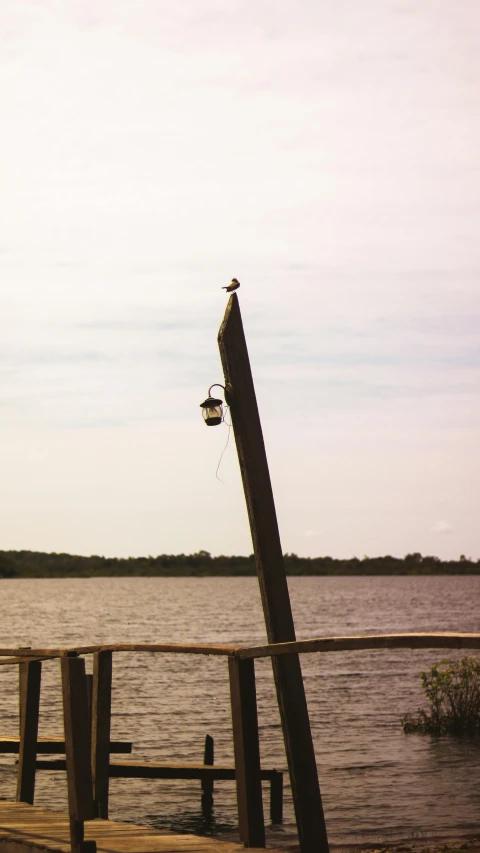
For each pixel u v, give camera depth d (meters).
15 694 31.92
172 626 88.12
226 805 15.97
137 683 37.62
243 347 9.09
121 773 13.30
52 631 77.25
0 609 119.00
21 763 8.61
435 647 4.97
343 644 5.63
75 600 159.12
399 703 30.70
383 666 45.84
